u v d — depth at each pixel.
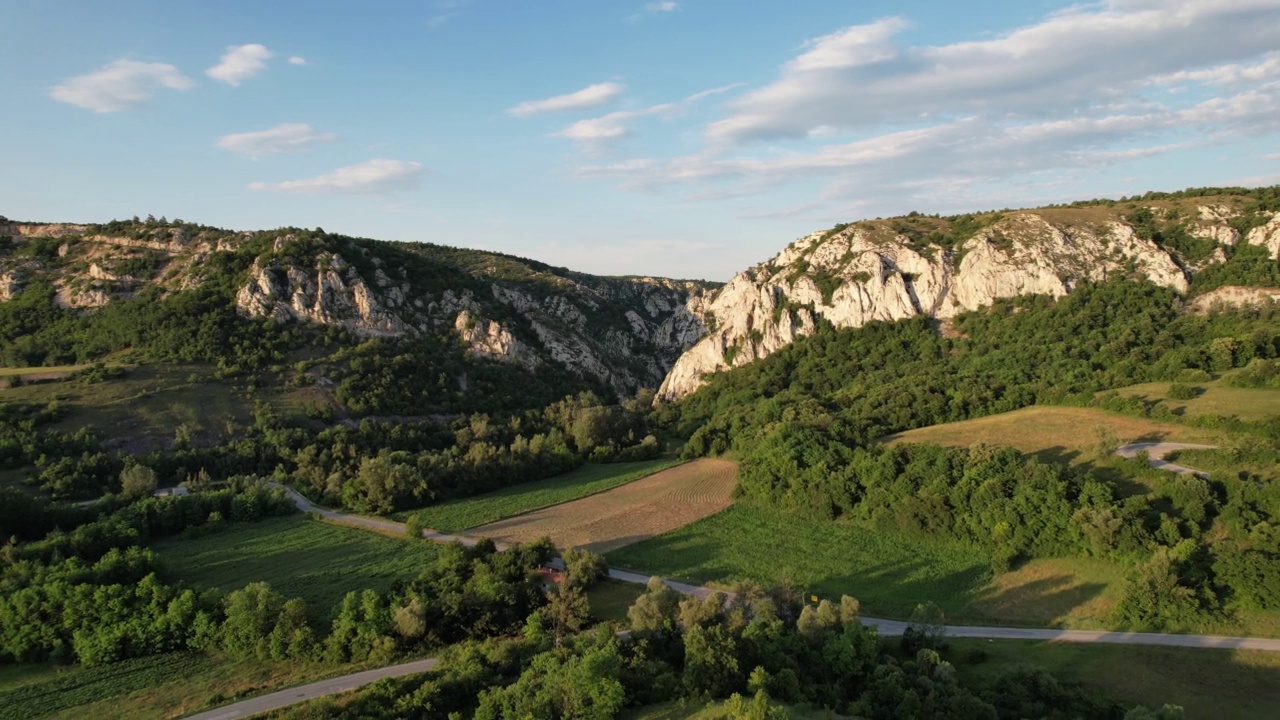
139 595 74.50
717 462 139.00
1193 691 57.25
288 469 129.00
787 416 135.88
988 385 126.31
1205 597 67.69
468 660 61.03
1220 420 92.12
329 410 144.00
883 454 102.44
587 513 112.19
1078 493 84.19
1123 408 103.69
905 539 92.00
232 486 115.25
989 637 69.12
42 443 116.06
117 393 135.75
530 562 81.50
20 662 67.94
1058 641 66.88
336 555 94.06
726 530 100.56
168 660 67.44
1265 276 137.00
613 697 51.44
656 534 100.50
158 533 101.69
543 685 53.91
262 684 62.41
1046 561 80.38
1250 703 55.44
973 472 91.88
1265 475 78.94
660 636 62.88
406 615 67.06
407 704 54.66
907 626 70.50
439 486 123.00
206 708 58.28
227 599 72.94
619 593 81.06
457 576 78.38
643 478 132.38
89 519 101.31
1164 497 80.12
